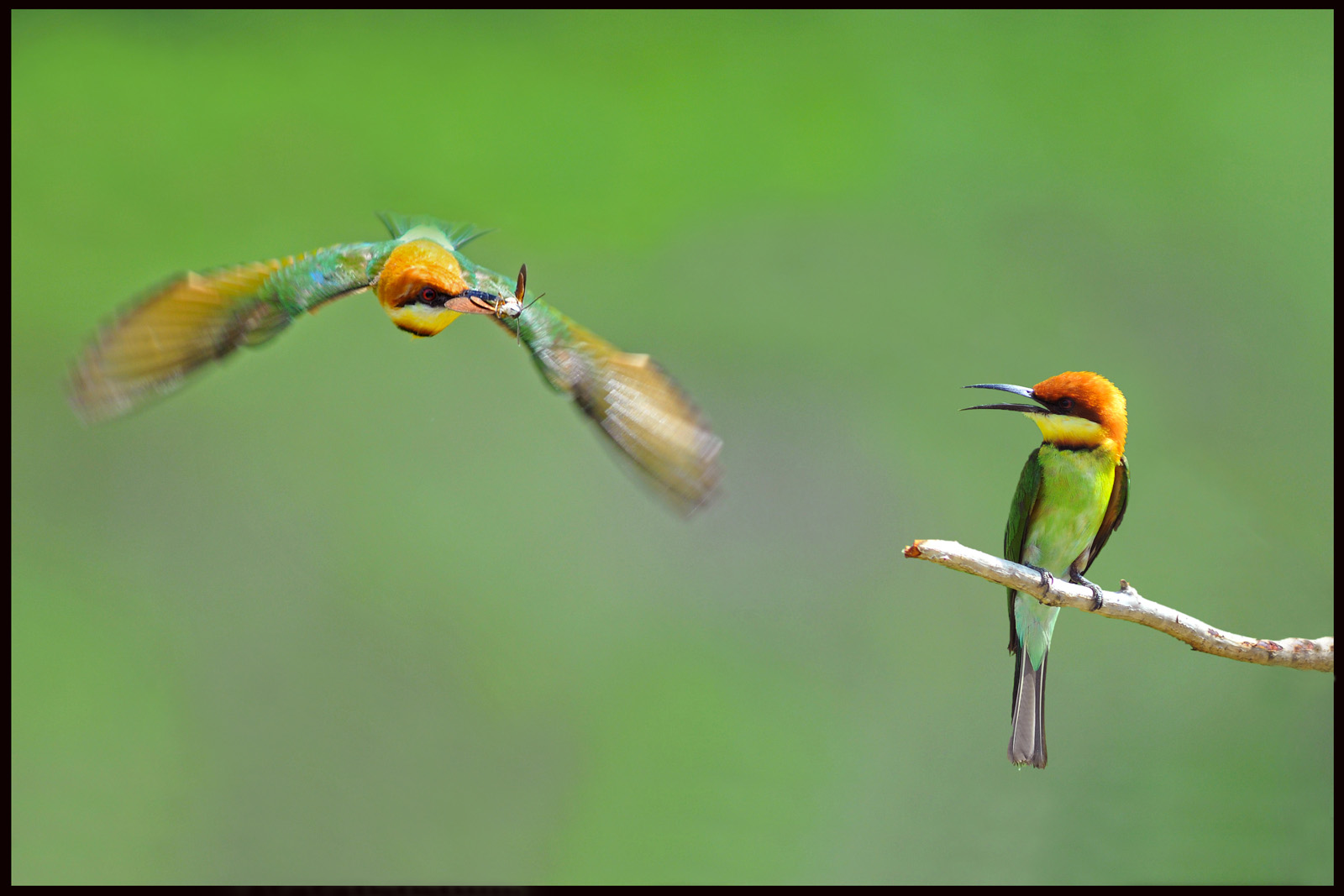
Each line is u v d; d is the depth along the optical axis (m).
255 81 12.66
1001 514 11.10
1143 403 11.60
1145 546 10.80
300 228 12.41
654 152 12.74
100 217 12.09
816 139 12.93
